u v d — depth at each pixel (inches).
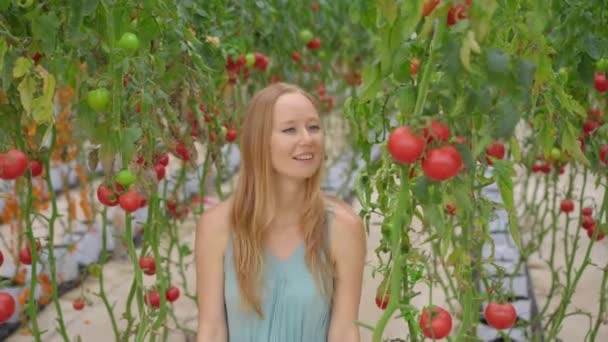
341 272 72.3
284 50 169.6
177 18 87.1
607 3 87.7
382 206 76.7
